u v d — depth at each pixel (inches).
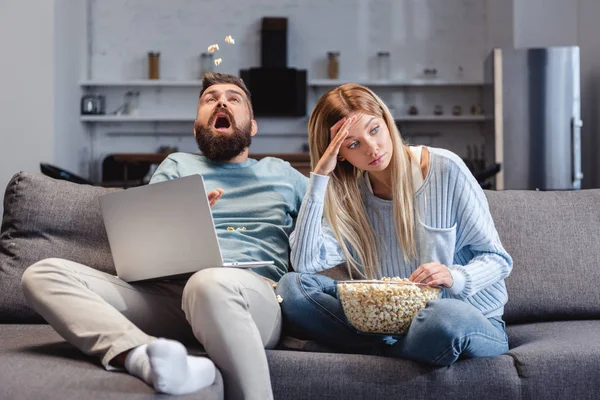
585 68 267.4
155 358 60.4
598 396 72.4
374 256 86.9
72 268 75.8
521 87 260.7
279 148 323.3
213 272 73.1
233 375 70.5
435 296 75.5
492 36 309.3
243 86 105.6
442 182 84.6
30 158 270.4
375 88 323.9
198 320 71.7
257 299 76.1
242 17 325.1
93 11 327.9
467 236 85.0
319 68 324.8
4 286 95.0
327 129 85.7
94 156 326.0
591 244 97.8
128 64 326.3
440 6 325.7
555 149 258.5
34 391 58.6
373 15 325.7
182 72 326.0
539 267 96.3
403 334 75.4
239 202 97.4
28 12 271.0
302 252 85.1
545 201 101.0
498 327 83.4
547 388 71.8
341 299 75.7
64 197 100.4
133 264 80.0
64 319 71.5
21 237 98.5
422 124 323.3
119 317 71.3
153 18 326.6
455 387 71.6
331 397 72.8
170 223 77.4
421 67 325.1
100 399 58.0
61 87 282.5
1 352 72.2
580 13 269.4
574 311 95.4
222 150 100.0
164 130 325.7
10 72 271.6
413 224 84.7
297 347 82.7
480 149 319.3
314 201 84.2
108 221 80.1
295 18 325.4
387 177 86.5
